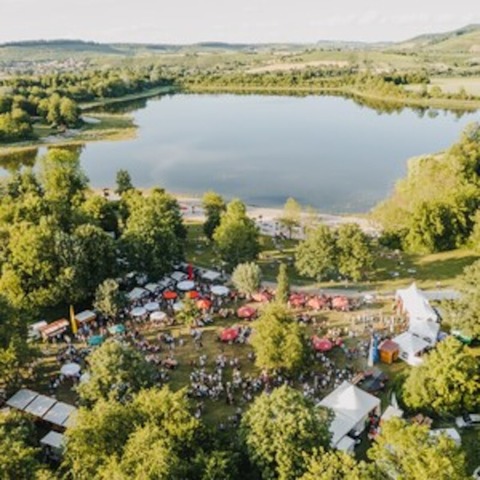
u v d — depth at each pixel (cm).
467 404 4981
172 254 8225
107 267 7700
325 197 14075
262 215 12194
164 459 3506
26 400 5188
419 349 6138
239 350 6450
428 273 8550
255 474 3872
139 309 7162
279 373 5903
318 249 7881
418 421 4966
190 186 15350
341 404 5022
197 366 6131
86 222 9300
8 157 19025
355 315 7206
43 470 3694
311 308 7406
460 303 6309
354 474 3275
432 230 9238
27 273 7069
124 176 12788
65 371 5750
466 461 4303
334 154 18562
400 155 18188
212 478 3553
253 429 3916
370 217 10862
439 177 10750
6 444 3872
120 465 3575
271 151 19225
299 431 3831
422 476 3162
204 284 8169
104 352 5109
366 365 6078
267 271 8788
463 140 13338
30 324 6775
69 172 11856
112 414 4078
